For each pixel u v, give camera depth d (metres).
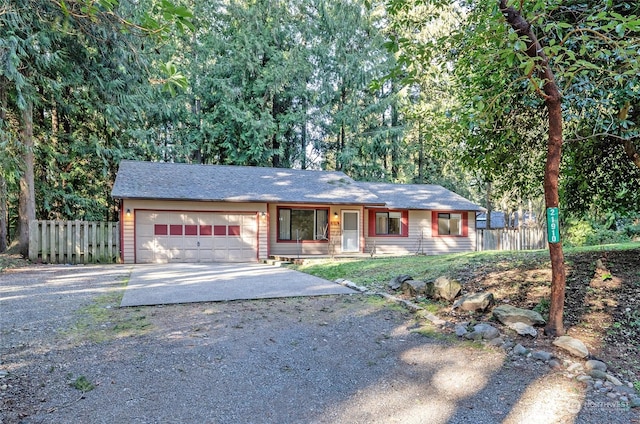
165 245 13.70
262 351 4.25
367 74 25.14
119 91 12.83
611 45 3.94
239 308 6.05
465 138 6.69
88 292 7.25
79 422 2.76
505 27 3.62
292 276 9.64
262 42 23.50
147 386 3.36
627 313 4.59
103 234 13.06
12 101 12.30
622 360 3.76
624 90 4.71
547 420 2.84
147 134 19.42
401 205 17.62
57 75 12.57
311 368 3.82
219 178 15.91
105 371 3.64
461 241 18.86
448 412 2.98
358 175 25.89
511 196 9.06
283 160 26.14
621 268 5.94
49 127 16.41
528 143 6.87
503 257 8.32
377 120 26.69
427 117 10.50
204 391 3.30
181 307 6.08
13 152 11.44
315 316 5.63
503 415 2.92
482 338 4.49
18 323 5.11
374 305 6.24
